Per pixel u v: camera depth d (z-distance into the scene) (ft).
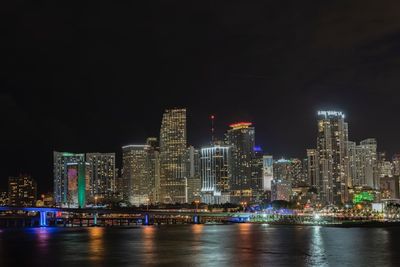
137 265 647.56
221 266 631.97
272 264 647.15
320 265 636.89
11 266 654.53
